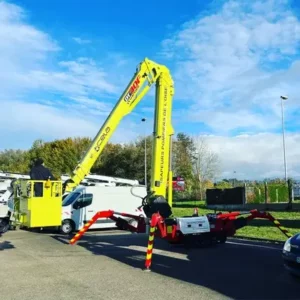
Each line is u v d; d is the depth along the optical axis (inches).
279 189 1590.8
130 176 2203.5
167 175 498.3
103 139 503.2
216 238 509.0
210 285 299.0
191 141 2223.2
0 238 642.2
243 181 1934.1
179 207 1362.0
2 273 354.6
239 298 262.7
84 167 495.5
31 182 431.8
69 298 268.7
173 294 274.4
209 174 2144.4
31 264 398.0
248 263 384.8
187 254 446.6
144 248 504.7
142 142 2249.0
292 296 266.7
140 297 268.1
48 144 2795.3
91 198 770.8
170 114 508.7
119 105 507.8
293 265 289.3
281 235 572.1
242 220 523.5
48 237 657.6
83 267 379.9
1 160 3277.6
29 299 268.1
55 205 439.5
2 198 876.0
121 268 372.5
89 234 708.0
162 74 510.0
